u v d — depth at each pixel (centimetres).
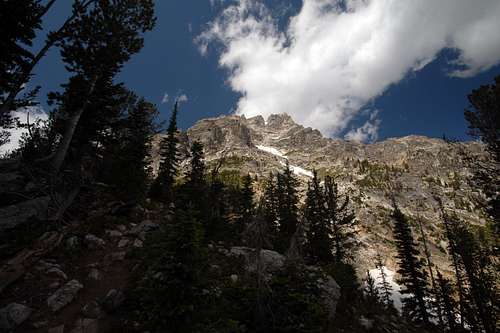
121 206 1980
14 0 1403
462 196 16788
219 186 3147
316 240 3123
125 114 2670
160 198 3219
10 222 1292
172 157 3659
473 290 2977
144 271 1138
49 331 835
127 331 889
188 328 712
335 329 1554
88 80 2075
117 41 2025
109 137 2380
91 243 1415
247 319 734
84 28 1872
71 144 2184
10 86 1585
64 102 2014
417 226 11438
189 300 734
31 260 1087
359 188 17462
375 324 1884
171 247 794
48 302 945
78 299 1015
